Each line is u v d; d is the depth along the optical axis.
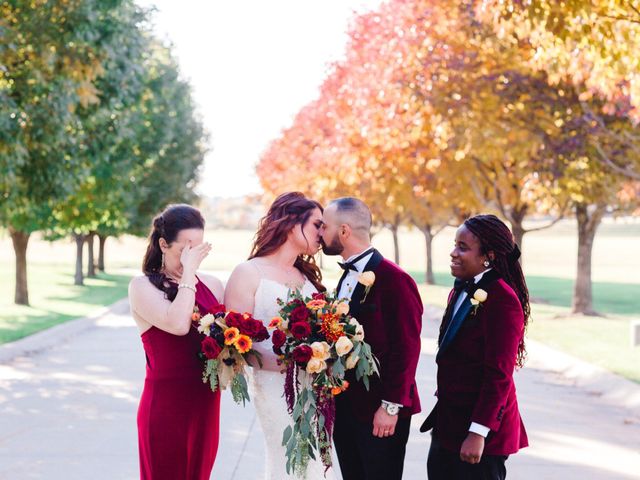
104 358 14.80
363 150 24.55
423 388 11.68
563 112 15.99
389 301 4.82
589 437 8.73
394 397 4.75
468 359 4.43
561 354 14.64
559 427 9.20
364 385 4.88
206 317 4.48
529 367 13.91
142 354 15.37
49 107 15.69
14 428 8.92
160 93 33.44
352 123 24.75
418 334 4.85
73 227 29.33
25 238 27.05
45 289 36.00
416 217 42.84
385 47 20.50
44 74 15.76
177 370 4.64
